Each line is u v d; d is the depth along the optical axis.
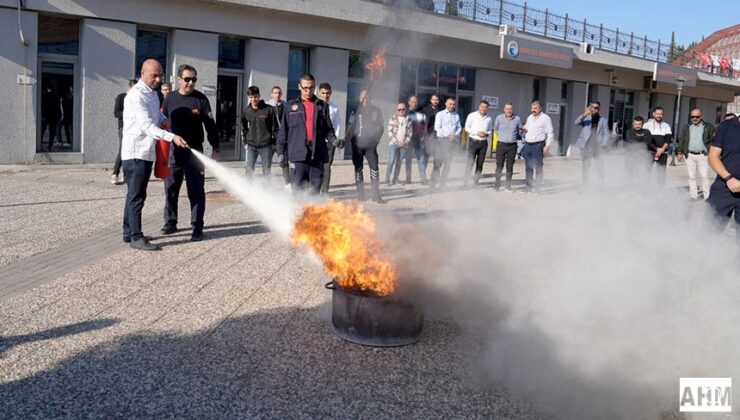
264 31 17.56
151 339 4.60
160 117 7.24
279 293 5.74
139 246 7.12
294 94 18.89
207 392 3.82
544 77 26.53
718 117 41.84
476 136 14.02
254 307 5.35
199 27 16.41
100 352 4.35
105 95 15.22
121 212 9.41
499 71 24.03
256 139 11.58
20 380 3.90
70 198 10.49
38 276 6.07
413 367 4.26
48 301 5.35
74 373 4.02
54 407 3.59
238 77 17.67
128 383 3.90
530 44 23.34
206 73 16.70
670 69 32.66
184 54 16.28
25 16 14.01
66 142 15.04
